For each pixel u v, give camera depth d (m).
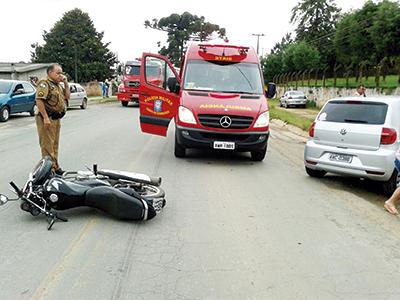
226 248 4.66
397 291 3.85
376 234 5.31
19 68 36.66
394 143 7.07
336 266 4.33
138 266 4.13
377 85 27.33
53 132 7.17
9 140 12.02
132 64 29.48
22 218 5.31
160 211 5.69
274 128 19.62
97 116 21.12
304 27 68.06
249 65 10.37
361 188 7.90
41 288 3.65
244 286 3.83
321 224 5.59
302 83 48.22
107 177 5.93
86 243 4.61
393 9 28.20
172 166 8.91
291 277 4.04
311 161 7.99
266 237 5.03
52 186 5.05
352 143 7.37
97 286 3.71
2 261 4.13
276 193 7.07
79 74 61.53
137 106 30.80
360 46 33.59
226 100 9.30
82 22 65.44
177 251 4.52
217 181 7.73
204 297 3.61
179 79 10.30
